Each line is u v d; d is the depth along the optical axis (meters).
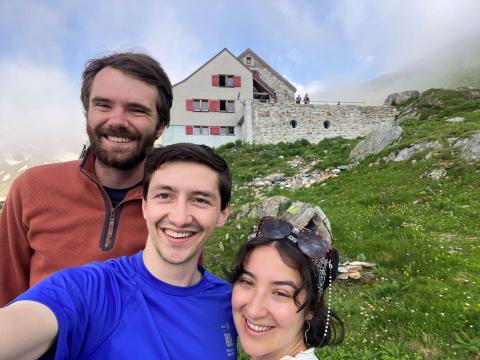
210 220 0.59
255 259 0.68
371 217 3.47
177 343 0.54
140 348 0.50
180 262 0.57
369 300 1.90
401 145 5.82
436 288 1.93
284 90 13.70
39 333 0.41
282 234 0.68
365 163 6.11
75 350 0.47
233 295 0.68
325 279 0.73
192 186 0.56
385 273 2.21
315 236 0.70
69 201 0.74
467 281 1.98
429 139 5.59
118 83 0.71
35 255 0.74
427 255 2.37
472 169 4.36
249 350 0.66
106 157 0.72
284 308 0.66
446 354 1.38
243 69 11.59
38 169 0.78
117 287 0.54
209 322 0.60
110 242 0.72
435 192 4.11
